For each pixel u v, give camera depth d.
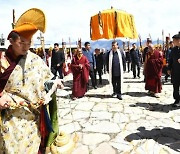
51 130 2.36
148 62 7.86
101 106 6.96
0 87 2.05
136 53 12.30
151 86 7.90
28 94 2.12
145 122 5.54
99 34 9.31
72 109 6.72
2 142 2.14
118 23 9.15
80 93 7.97
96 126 5.34
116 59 7.64
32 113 2.20
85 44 9.57
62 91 9.12
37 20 1.99
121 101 7.50
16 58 2.08
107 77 13.39
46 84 2.28
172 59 6.43
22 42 1.98
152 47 7.80
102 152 4.07
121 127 5.25
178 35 6.08
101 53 10.76
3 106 2.00
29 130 2.18
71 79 12.61
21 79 2.08
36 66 2.16
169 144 4.33
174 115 6.00
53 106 2.44
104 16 9.21
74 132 5.00
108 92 8.88
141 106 6.87
